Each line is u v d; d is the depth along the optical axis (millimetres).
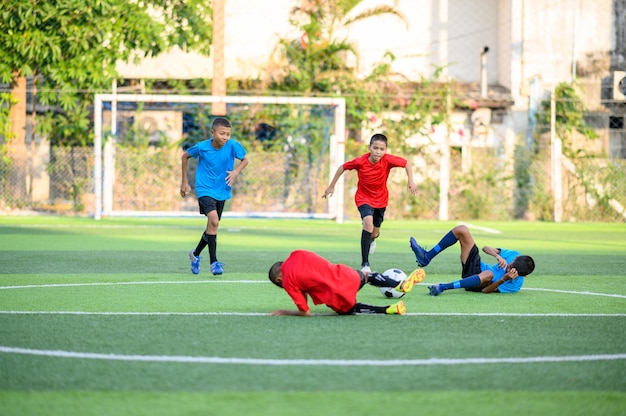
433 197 42000
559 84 45938
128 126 41594
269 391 8195
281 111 41219
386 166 18797
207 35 42750
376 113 43094
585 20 47031
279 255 23094
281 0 47281
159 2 42188
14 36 39750
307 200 40938
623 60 47250
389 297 14852
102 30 40594
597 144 46656
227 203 41062
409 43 48531
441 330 11531
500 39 48469
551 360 9648
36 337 10836
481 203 42375
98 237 28672
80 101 41500
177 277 17891
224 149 18609
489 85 48344
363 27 48312
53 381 8555
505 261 15555
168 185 41062
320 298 12555
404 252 24578
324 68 44188
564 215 42438
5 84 41062
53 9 39812
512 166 42625
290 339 10742
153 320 12219
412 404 7805
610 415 7578
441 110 43438
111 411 7551
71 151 41188
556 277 18844
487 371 9070
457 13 48656
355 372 8969
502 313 13234
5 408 7645
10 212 40594
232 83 43375
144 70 45156
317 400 7895
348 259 22359
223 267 19312
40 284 16516
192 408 7637
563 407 7781
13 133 40594
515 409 7703
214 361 9438
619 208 42250
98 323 11930
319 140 40688
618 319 12734
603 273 19781
